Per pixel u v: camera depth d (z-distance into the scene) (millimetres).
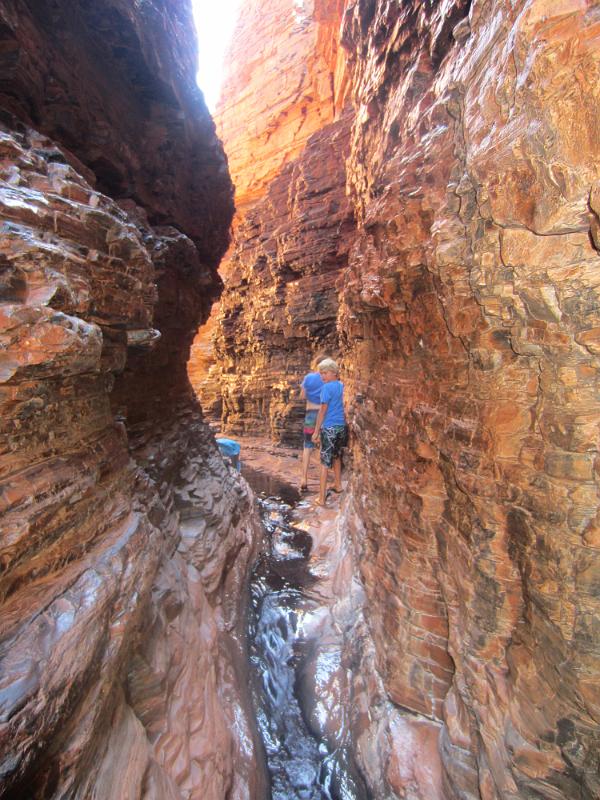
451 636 2490
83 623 1618
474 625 2133
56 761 1376
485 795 2121
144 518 2703
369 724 3135
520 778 1850
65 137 3668
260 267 14164
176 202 6098
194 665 3020
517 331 1739
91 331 1861
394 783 2631
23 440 1711
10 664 1332
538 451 1736
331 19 12070
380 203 3340
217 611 4199
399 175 3018
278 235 12727
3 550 1471
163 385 5832
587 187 1252
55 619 1553
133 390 4770
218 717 2994
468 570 2201
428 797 2512
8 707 1220
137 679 2258
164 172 5633
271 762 3309
